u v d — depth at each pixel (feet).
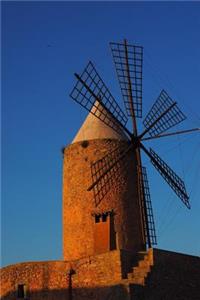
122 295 84.33
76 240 98.84
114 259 88.84
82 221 99.04
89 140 102.37
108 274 88.94
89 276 90.74
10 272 96.89
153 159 103.96
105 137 102.17
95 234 96.22
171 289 88.99
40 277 94.63
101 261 90.17
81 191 100.58
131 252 90.53
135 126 103.71
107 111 102.68
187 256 93.50
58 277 93.30
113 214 96.94
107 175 99.86
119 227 97.81
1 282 97.30
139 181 101.60
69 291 91.76
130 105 104.37
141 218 100.01
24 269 96.07
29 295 94.58
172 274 89.97
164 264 89.56
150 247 93.30
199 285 93.50
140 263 89.86
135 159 103.04
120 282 85.87
